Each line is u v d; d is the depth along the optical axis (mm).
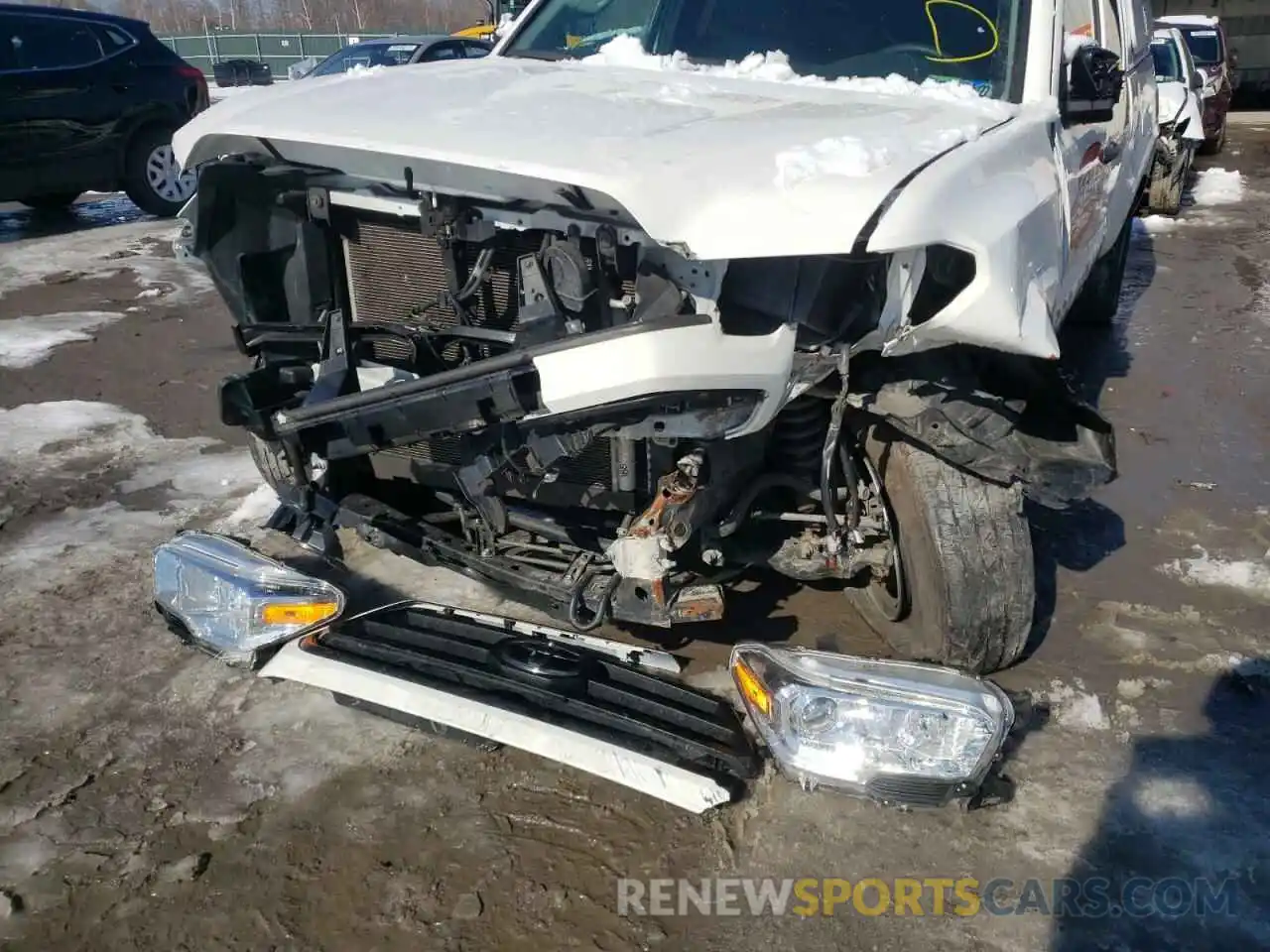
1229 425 4820
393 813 2467
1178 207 9867
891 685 2115
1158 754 2643
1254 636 3162
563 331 2395
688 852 2359
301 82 3240
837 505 2799
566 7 3951
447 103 2736
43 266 8164
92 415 5004
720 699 2451
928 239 2158
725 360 2211
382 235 2797
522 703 2318
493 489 2732
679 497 2471
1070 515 3951
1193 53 14664
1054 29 3277
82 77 9383
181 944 2121
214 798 2510
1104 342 6094
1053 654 3059
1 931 2141
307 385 2816
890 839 2393
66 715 2803
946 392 2451
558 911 2199
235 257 2861
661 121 2521
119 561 3596
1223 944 2119
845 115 2652
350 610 3264
